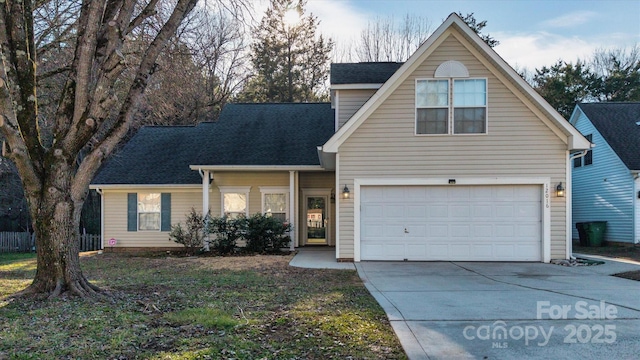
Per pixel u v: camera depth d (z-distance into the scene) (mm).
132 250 15891
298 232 16078
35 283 6680
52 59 11664
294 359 4035
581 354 4320
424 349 4418
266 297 6727
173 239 15844
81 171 6852
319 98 30906
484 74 11445
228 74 26812
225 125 16984
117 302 6258
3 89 6016
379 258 11602
